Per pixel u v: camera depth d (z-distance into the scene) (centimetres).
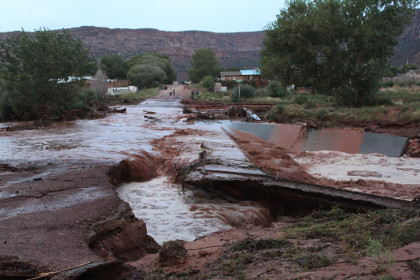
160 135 2362
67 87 3447
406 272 385
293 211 1127
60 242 600
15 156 1511
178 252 557
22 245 581
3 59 3259
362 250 488
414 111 2169
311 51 2898
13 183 1023
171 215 1016
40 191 932
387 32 2903
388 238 519
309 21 2908
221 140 2200
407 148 1816
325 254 494
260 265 489
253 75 9512
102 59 13512
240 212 1040
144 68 11719
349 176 1470
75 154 1558
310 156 1883
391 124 2052
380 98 2986
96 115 3500
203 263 539
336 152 1938
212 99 6197
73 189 970
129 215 791
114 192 952
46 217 730
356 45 2936
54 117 3194
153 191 1245
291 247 561
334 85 3106
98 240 659
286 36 3072
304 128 2197
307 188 1081
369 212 809
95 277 491
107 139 2106
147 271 531
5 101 3356
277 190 1119
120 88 8625
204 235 856
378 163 1667
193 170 1299
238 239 696
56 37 3397
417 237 505
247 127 2712
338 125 2309
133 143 1983
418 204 769
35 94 3288
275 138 2361
